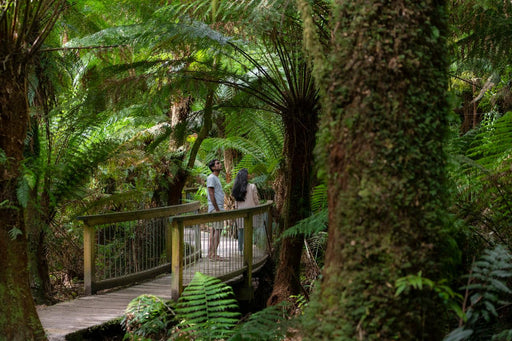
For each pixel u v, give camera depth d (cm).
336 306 173
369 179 170
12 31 302
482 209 282
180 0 421
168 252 649
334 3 186
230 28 427
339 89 177
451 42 378
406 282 159
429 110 175
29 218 467
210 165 694
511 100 470
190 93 518
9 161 296
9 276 292
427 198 172
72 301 491
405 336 166
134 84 437
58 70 519
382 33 173
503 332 197
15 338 288
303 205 462
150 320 385
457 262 205
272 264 673
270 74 518
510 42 369
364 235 171
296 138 462
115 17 516
